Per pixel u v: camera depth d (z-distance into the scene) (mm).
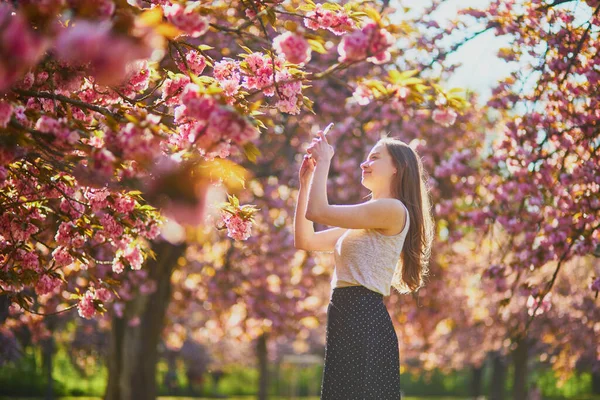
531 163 7672
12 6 3064
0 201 4812
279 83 4266
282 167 13586
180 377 37750
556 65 7051
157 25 3025
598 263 16656
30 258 5062
